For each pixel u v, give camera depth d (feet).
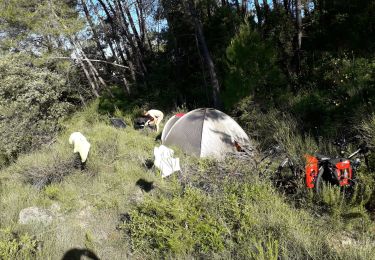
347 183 16.97
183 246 13.99
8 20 52.95
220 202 16.19
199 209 15.66
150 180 22.70
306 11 46.96
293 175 18.52
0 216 18.97
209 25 51.78
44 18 53.98
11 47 54.90
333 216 15.39
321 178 17.35
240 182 18.28
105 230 17.28
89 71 67.56
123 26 63.26
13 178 26.02
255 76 33.53
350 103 26.35
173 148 29.09
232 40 35.04
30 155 31.60
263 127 30.30
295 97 32.53
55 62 56.03
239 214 14.83
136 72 63.21
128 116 52.54
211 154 27.17
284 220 14.74
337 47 39.29
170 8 57.36
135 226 15.85
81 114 52.95
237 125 29.96
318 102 28.66
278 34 43.80
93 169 26.02
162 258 14.28
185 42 56.80
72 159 26.86
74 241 16.01
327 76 34.24
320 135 24.61
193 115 30.42
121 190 21.94
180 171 20.30
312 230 14.47
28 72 39.88
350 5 39.04
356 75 29.99
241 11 51.47
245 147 25.00
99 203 20.07
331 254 12.44
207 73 51.83
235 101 33.73
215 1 56.44
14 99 36.83
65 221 18.40
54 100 40.75
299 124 27.27
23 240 14.93
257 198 16.28
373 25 36.65
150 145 32.94
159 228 14.97
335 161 16.99
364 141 19.13
